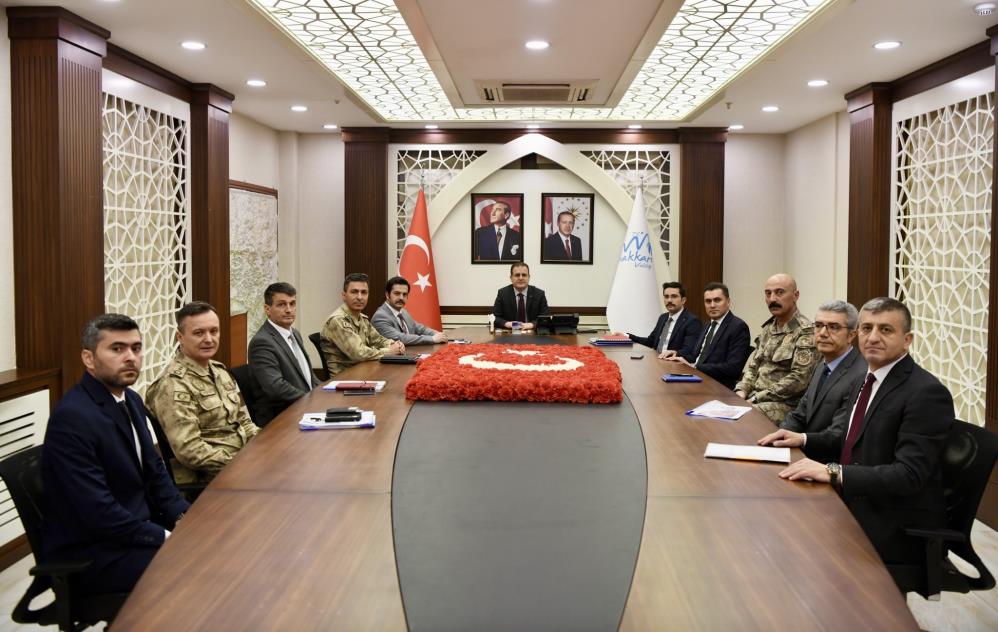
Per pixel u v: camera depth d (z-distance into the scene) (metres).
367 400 3.51
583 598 1.62
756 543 1.89
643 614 1.55
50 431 2.35
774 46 4.89
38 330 4.12
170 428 2.96
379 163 7.96
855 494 2.32
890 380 2.57
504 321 6.81
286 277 8.40
